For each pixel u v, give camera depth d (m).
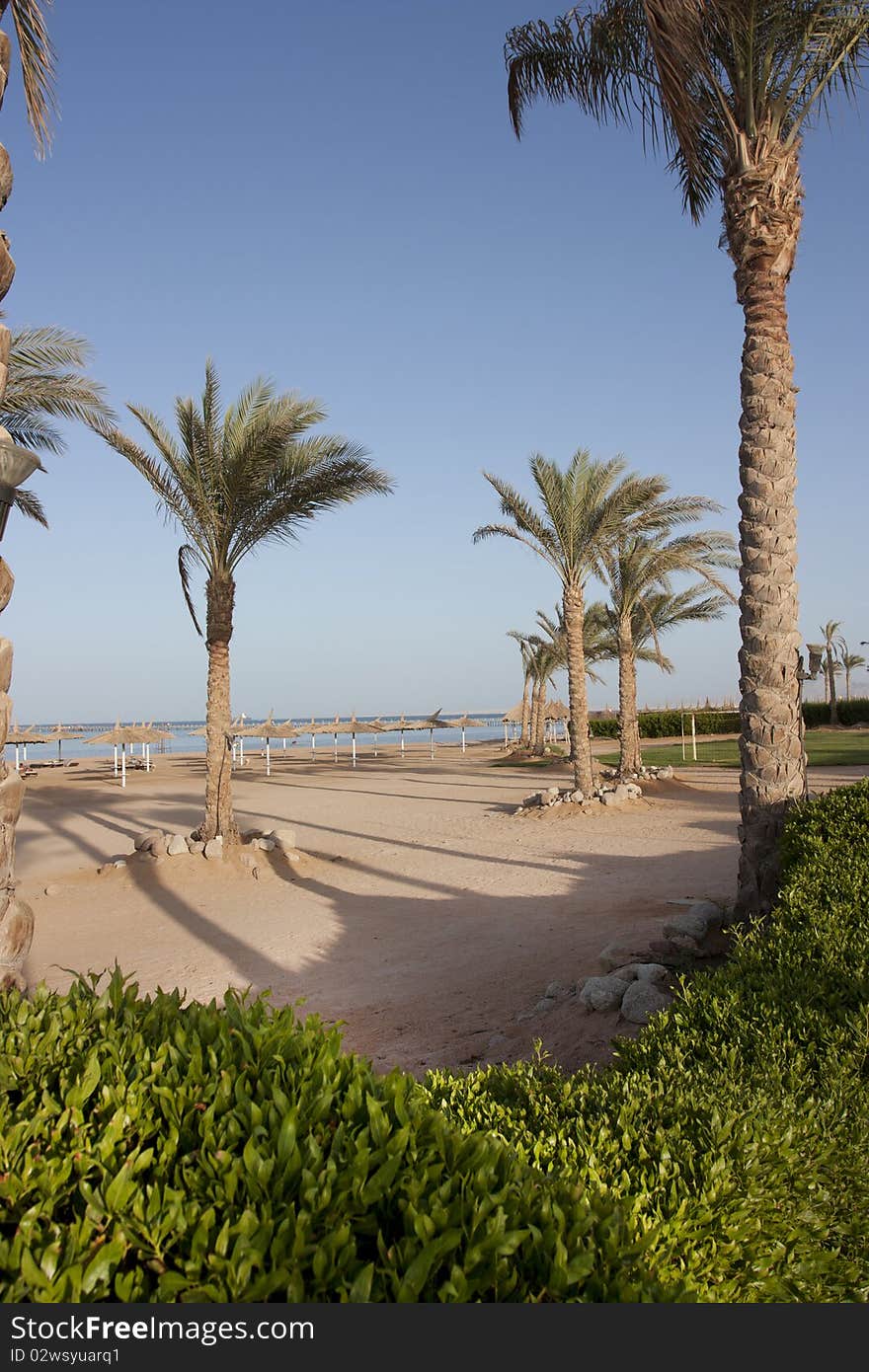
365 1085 2.46
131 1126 2.16
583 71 8.83
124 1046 2.66
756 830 7.05
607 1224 1.96
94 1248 1.71
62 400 13.34
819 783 23.05
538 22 8.70
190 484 15.49
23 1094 2.43
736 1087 3.09
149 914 12.35
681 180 9.16
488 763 50.06
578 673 22.98
